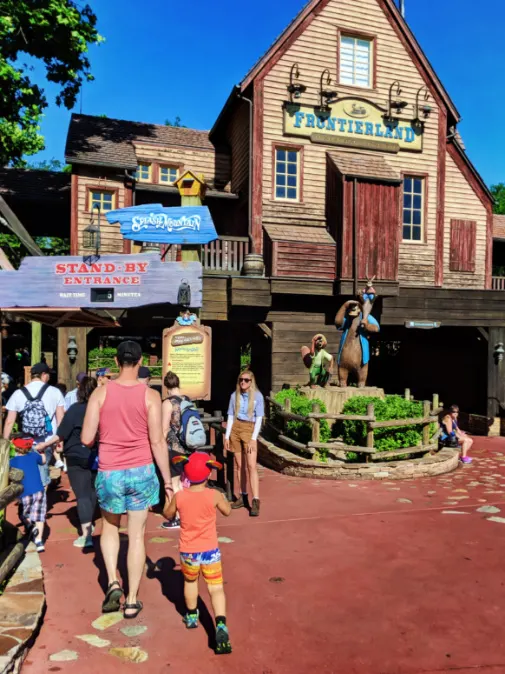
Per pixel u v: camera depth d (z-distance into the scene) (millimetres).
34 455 5625
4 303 8430
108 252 16172
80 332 13039
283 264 14461
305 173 15938
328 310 14805
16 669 3303
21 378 16859
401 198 16672
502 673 3426
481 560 5230
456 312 15531
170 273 8586
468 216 18031
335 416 9219
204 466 3852
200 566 3803
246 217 17094
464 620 4078
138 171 18391
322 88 16062
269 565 5117
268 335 14297
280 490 8086
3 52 15109
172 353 8641
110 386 4172
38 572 4570
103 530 4246
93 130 18281
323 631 3914
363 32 16484
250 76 15453
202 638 3805
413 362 19922
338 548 5566
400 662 3537
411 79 17000
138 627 3943
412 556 5340
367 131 16453
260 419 7031
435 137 17250
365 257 14828
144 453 4133
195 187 9023
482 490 8102
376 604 4328
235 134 18391
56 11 14477
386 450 9430
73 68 16312
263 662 3529
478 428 16203
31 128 19906
